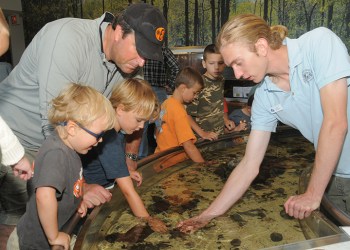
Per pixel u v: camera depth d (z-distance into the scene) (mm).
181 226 1455
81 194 1348
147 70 3283
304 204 1263
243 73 1271
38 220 1249
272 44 1249
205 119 2893
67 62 1359
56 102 1257
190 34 4969
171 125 2330
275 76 1385
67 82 1367
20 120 1551
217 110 2912
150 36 1357
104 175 1710
